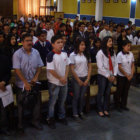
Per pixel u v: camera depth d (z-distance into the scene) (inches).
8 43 155.4
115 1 516.1
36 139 128.8
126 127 146.5
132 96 197.6
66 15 732.0
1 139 127.7
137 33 284.0
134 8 466.0
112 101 184.1
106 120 154.3
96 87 170.1
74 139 130.3
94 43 180.4
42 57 166.4
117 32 282.0
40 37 166.4
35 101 133.7
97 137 133.5
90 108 170.2
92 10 598.9
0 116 135.7
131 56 166.2
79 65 144.6
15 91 141.7
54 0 793.6
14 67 126.6
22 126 134.6
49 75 136.3
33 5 764.6
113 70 154.5
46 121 146.7
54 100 138.5
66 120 148.1
